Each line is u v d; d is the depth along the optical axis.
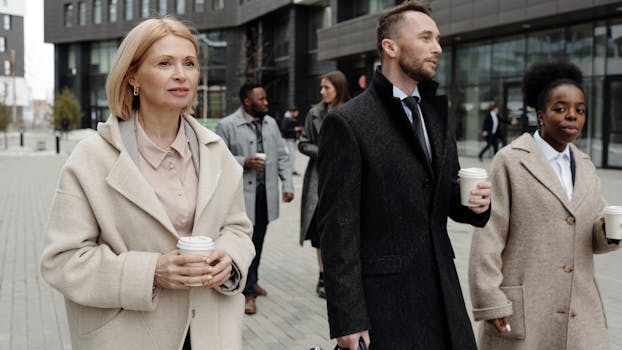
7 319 4.93
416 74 2.38
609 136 16.05
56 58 57.94
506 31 18.84
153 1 48.72
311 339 4.46
